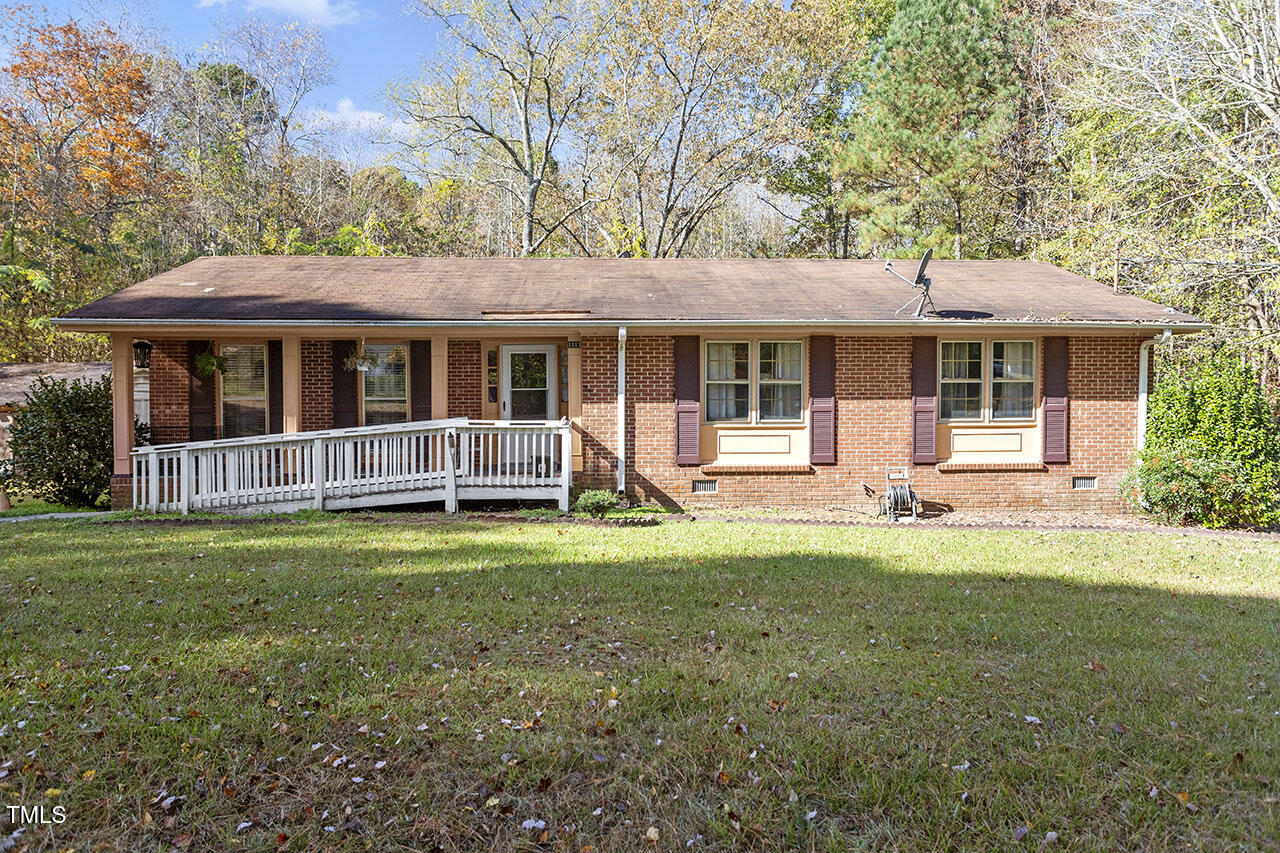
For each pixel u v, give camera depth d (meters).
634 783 3.56
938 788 3.47
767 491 13.34
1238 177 16.94
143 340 14.09
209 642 5.27
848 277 15.57
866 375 13.26
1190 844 3.09
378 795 3.44
